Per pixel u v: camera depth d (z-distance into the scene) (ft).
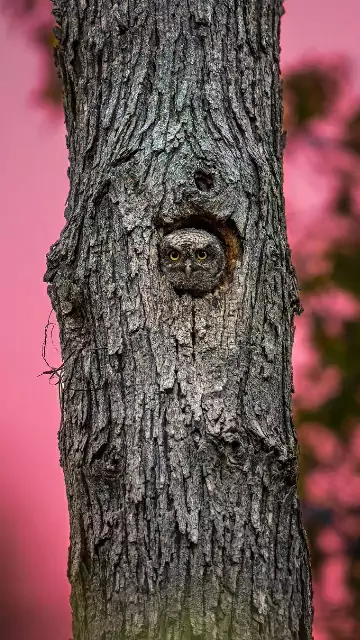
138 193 21.08
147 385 20.59
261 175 21.79
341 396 35.09
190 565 19.88
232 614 19.76
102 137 22.08
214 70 22.21
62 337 21.84
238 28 22.84
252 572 20.08
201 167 21.06
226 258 21.36
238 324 21.01
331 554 35.32
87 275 21.26
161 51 22.21
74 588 21.03
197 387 20.51
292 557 20.76
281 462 20.68
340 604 34.99
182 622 19.69
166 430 20.38
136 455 20.44
